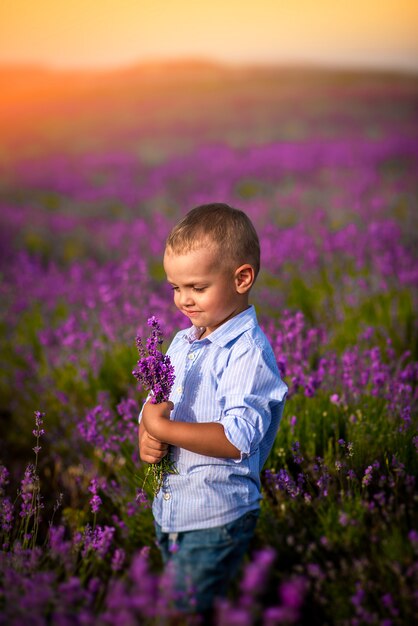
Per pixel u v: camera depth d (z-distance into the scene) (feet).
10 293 18.35
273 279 17.31
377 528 6.63
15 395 13.58
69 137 50.42
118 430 9.88
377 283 16.10
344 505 6.83
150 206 34.99
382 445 8.36
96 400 11.89
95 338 13.83
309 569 6.02
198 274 6.17
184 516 6.11
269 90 55.47
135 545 8.02
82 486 9.54
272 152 45.11
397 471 7.31
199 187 38.65
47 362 13.37
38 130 49.29
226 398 6.05
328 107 53.01
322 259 18.81
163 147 51.13
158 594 5.21
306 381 9.27
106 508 9.43
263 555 4.32
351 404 9.41
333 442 8.86
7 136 48.26
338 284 16.34
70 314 14.93
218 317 6.40
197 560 5.91
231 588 6.36
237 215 6.46
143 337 12.29
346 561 6.56
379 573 6.28
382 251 18.79
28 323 16.71
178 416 6.38
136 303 14.57
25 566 6.36
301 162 41.37
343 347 12.69
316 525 7.13
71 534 8.86
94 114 51.72
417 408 8.96
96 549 7.01
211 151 47.67
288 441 8.38
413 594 5.66
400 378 9.89
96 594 6.55
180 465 6.21
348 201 29.73
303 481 7.39
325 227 20.93
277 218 27.86
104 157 48.29
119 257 24.13
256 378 6.05
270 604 6.13
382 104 52.31
